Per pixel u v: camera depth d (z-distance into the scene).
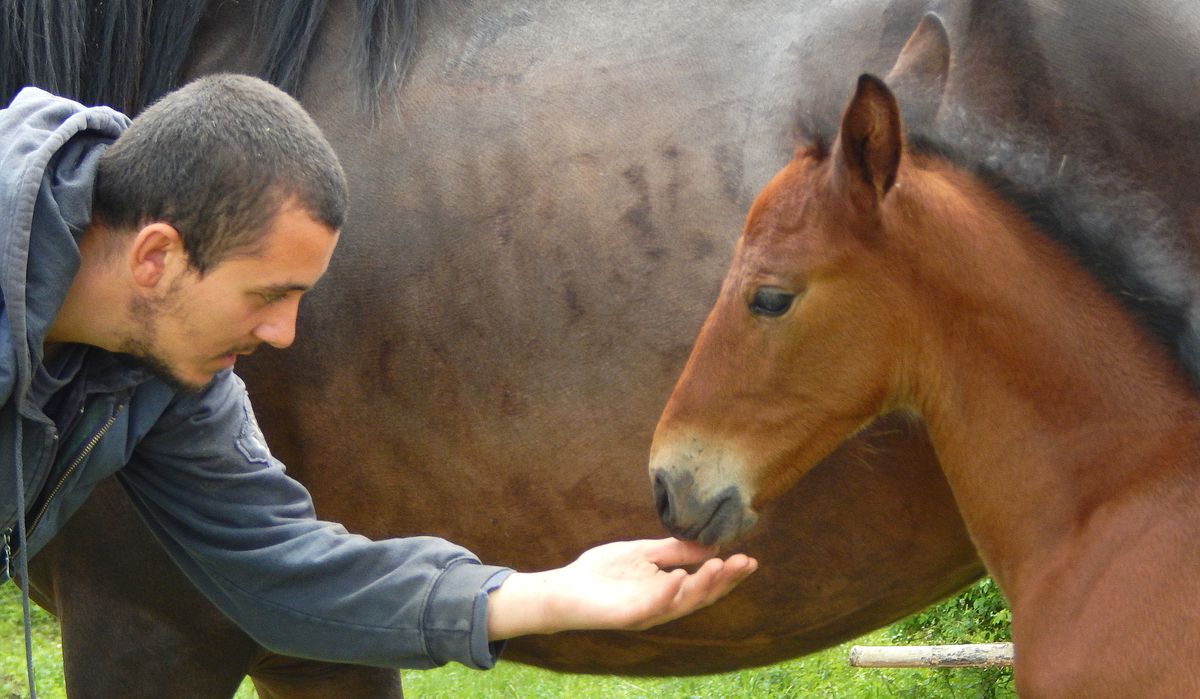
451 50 4.38
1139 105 3.45
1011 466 3.47
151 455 3.42
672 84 4.08
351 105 4.41
